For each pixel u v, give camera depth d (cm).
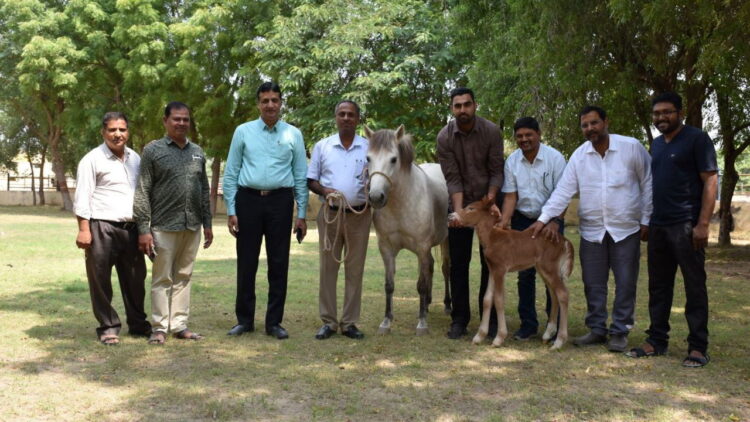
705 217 449
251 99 2061
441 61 1739
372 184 509
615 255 504
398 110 1809
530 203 549
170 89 2211
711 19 786
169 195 519
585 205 511
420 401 384
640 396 392
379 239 574
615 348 499
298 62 1802
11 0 2205
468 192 562
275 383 418
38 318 607
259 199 541
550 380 425
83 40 2330
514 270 519
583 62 1012
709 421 353
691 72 1065
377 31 1748
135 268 536
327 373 439
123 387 407
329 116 1767
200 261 1070
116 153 521
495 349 512
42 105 2623
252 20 2027
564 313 510
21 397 385
